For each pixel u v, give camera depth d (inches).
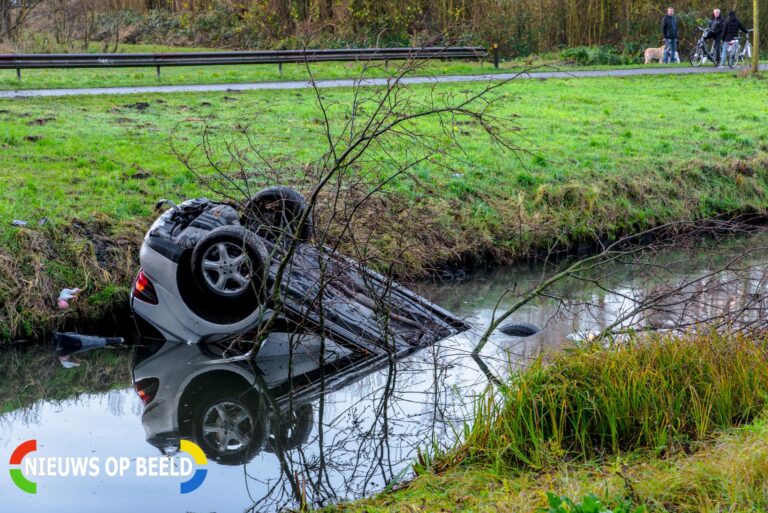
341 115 756.6
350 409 326.6
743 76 1124.5
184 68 1122.7
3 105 740.7
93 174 528.7
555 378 276.5
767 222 639.8
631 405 264.2
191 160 577.0
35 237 420.8
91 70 1075.9
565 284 482.9
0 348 384.5
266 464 283.0
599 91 1002.1
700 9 1456.7
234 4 1421.0
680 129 784.3
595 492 205.3
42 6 1262.3
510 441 256.7
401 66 328.2
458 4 1254.3
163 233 382.6
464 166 610.2
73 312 402.9
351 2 1277.1
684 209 605.6
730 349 283.0
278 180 397.1
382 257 406.3
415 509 224.2
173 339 387.5
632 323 330.3
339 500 254.7
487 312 430.0
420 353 375.2
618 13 1391.5
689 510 195.0
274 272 366.0
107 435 302.8
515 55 1316.4
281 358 376.5
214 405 331.3
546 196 580.1
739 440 228.2
